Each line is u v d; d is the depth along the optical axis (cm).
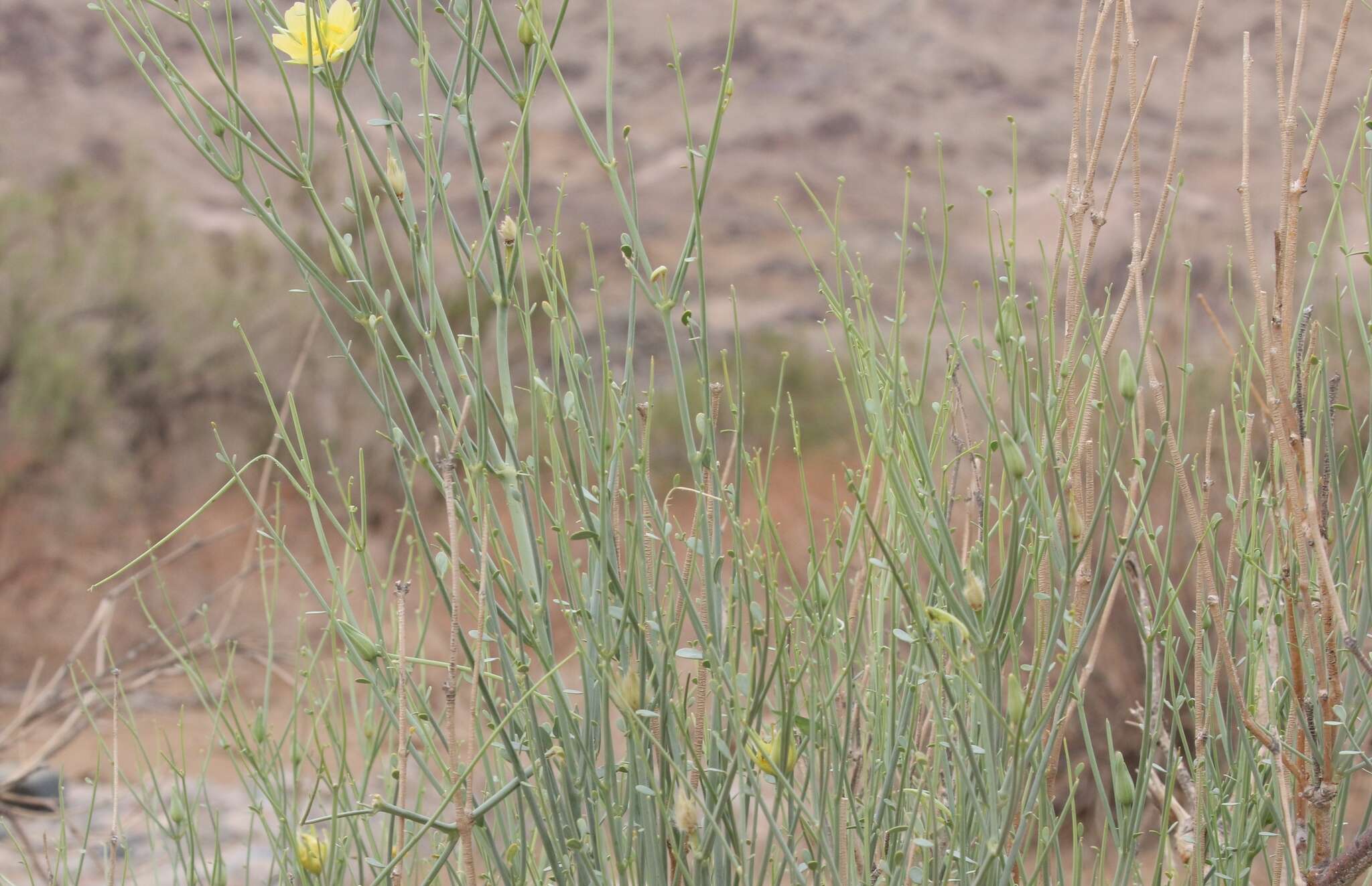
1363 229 421
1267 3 1046
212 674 328
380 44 863
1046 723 117
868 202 988
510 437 121
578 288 760
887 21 1187
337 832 123
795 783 129
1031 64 1148
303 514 507
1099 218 125
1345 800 125
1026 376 119
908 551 124
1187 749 127
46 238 540
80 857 131
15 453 489
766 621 119
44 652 441
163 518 503
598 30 1138
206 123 823
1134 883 126
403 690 118
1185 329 126
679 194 968
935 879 120
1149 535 124
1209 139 908
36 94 873
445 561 120
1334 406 126
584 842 119
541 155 984
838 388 612
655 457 551
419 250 121
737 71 1113
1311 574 121
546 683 124
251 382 527
